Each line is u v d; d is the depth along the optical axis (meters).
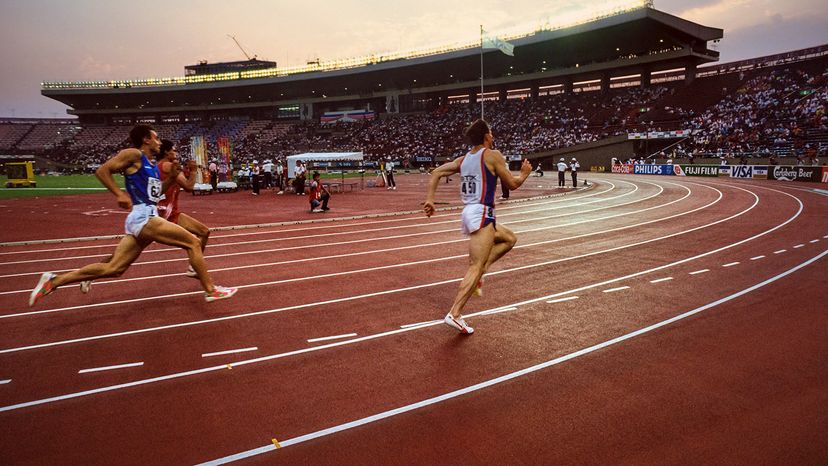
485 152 5.24
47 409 3.79
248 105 94.62
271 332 5.46
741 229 12.77
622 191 26.47
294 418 3.61
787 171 33.69
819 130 42.31
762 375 4.21
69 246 11.70
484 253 5.25
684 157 47.34
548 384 4.11
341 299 6.76
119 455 3.17
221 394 4.00
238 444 3.28
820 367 4.36
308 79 81.12
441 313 6.10
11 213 18.64
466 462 3.04
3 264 9.57
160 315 6.11
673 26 52.78
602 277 7.84
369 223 15.27
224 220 16.08
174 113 102.56
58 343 5.18
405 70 73.94
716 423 3.46
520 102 73.12
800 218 14.67
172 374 4.40
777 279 7.50
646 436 3.31
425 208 5.39
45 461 3.11
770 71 55.31
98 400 3.92
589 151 56.47
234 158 80.88
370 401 3.86
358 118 86.50
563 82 71.94
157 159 6.72
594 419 3.53
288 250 10.64
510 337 5.22
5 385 4.20
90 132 99.12
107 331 5.54
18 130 104.56
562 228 13.41
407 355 4.77
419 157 68.06
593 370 4.36
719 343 4.95
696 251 9.88
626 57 63.75
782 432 3.34
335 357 4.75
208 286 6.36
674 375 4.23
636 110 60.00
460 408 3.72
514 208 18.77
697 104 55.94
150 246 11.18
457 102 81.44
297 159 28.62
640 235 12.05
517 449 3.17
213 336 5.36
